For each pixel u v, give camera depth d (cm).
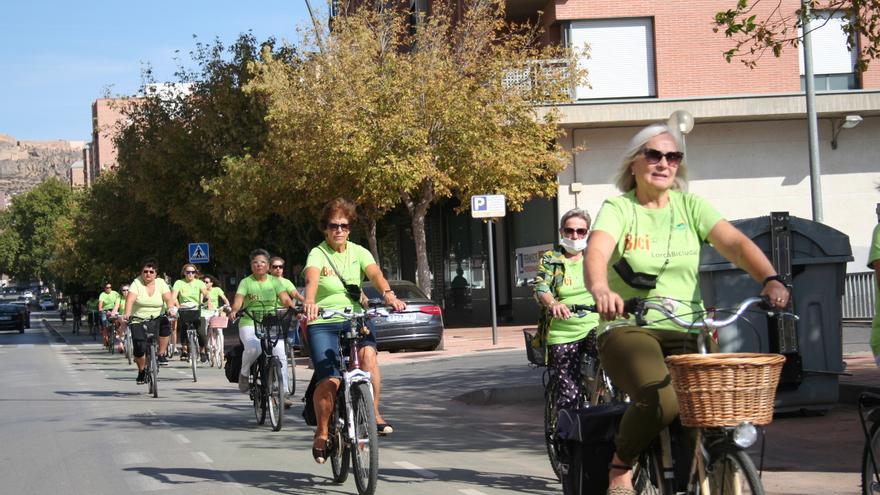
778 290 456
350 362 790
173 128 3822
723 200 2966
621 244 498
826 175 2989
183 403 1580
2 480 910
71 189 14038
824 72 2958
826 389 1043
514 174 2581
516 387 1427
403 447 1036
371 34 2734
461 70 2670
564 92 2738
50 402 1662
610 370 480
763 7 2939
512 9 3048
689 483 455
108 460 1006
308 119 2664
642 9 2911
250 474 895
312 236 3784
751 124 2964
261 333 1237
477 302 3509
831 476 780
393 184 2530
